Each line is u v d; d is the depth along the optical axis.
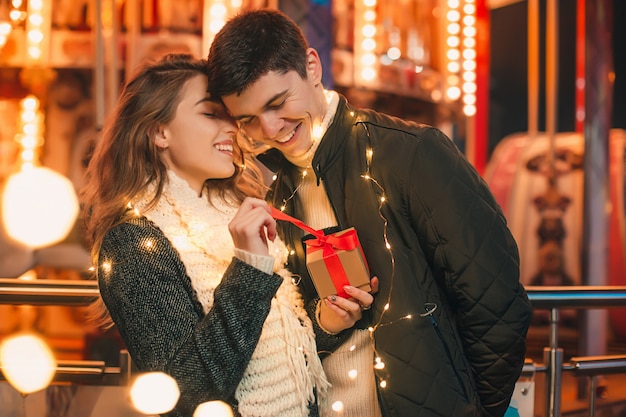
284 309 1.73
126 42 3.90
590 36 4.40
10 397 2.18
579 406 3.87
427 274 1.76
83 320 4.36
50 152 4.06
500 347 1.72
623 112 6.27
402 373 1.71
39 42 3.89
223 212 1.82
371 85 4.26
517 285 1.73
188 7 3.78
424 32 4.55
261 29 1.65
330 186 1.81
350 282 1.71
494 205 1.76
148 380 1.51
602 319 4.43
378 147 1.78
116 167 1.73
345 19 4.13
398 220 1.75
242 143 1.99
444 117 4.80
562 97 6.59
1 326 4.34
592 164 4.45
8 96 4.01
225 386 1.52
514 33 6.62
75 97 4.02
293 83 1.67
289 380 1.68
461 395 1.73
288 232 1.91
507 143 5.73
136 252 1.59
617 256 5.09
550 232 5.34
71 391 2.19
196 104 1.73
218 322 1.52
